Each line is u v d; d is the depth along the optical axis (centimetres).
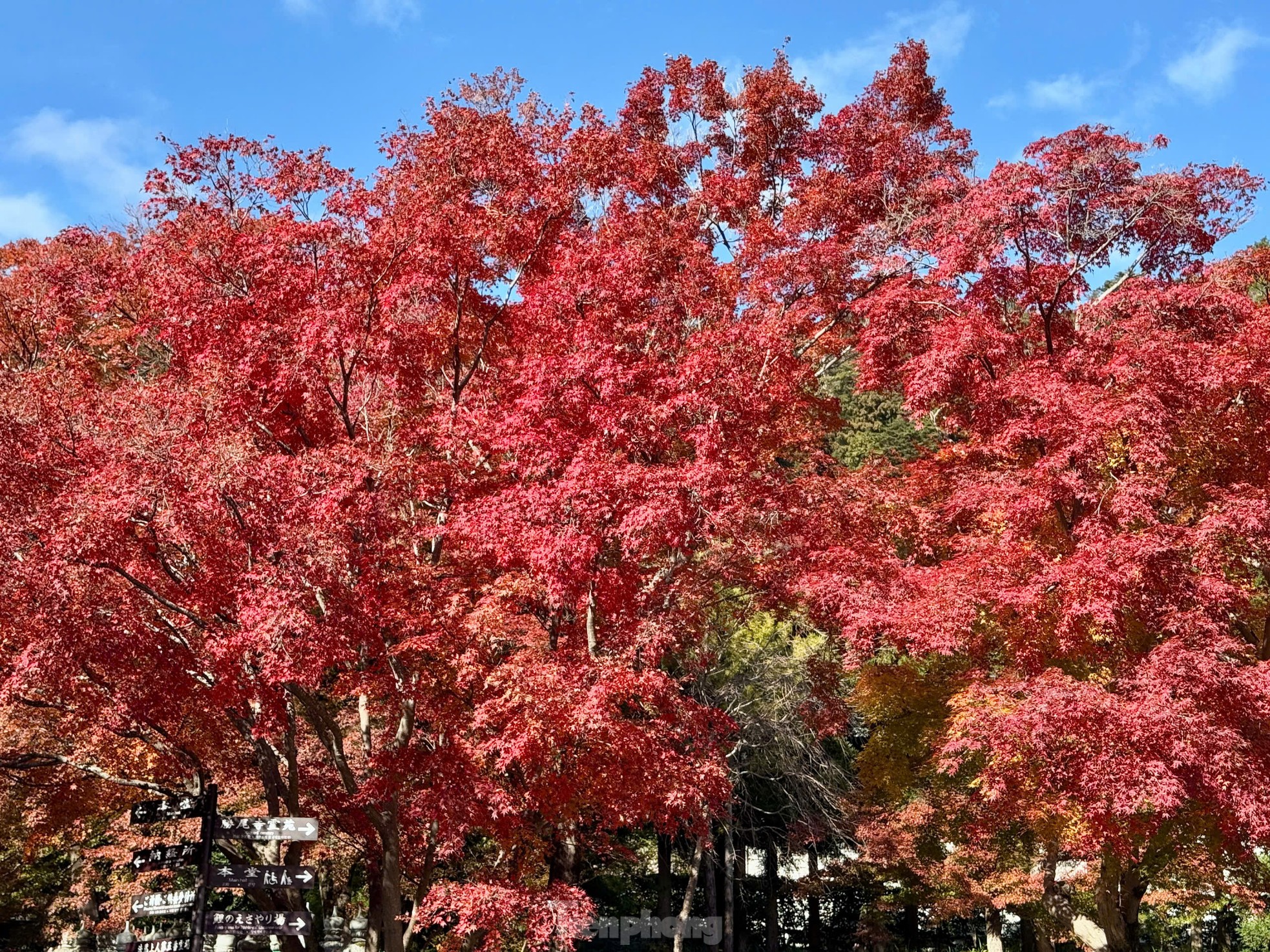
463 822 1234
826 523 1742
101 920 2347
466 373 1817
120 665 1104
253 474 1096
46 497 1152
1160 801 1226
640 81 2472
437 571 1350
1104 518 1580
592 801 1367
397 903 1336
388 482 1313
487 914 1212
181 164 1506
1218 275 1825
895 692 1956
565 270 1648
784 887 2967
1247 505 1439
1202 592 1421
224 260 1461
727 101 2461
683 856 3102
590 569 1355
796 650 2406
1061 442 1648
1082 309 1920
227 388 1351
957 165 2514
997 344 1769
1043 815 1650
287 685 1248
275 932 1022
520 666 1194
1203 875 1789
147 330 1642
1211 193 1800
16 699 1180
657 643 1380
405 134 1731
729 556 1583
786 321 1927
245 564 1109
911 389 1767
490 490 1489
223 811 1805
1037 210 1812
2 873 2097
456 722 1350
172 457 1080
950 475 1984
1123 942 1788
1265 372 1545
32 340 1881
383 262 1541
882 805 2533
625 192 2117
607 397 1484
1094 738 1330
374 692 1332
